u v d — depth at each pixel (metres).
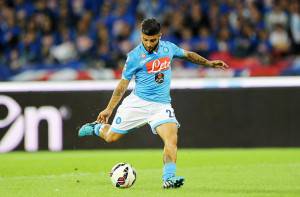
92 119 53.88
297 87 54.16
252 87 54.28
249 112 54.28
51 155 50.81
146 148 54.31
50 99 53.84
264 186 31.81
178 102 54.31
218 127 54.31
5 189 31.91
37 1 71.19
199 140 54.31
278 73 61.19
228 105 54.28
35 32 68.69
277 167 40.38
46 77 63.41
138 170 40.03
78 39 67.44
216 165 42.53
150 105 30.95
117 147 54.34
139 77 31.00
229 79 54.41
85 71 62.66
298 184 32.53
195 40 66.50
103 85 53.91
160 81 30.86
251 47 66.06
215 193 29.36
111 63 65.75
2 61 67.31
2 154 52.31
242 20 67.69
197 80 54.44
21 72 63.47
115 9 69.88
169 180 30.39
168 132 30.36
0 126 53.44
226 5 69.38
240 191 30.05
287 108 54.28
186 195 28.75
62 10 70.38
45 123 53.84
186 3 69.25
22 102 53.66
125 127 31.84
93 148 54.22
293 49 67.62
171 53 31.12
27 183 34.09
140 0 70.62
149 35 29.64
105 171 40.59
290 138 54.19
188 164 43.69
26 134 53.69
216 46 66.19
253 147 54.34
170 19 68.12
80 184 33.38
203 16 68.06
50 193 30.28
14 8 71.56
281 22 68.06
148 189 30.97
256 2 69.69
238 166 41.34
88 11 69.69
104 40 66.94
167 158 30.45
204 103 54.31
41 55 67.25
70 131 53.94
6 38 68.88
